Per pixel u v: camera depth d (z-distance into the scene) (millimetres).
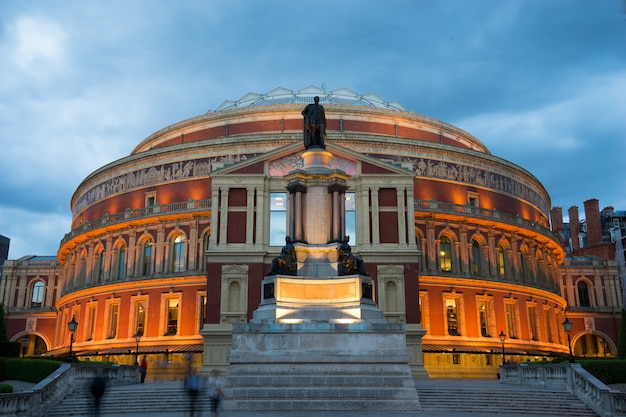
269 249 57375
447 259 70938
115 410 32156
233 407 29266
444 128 84188
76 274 79062
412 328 55094
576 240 123188
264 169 59594
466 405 32281
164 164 73625
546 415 30938
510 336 71562
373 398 29781
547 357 71125
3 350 47969
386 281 56719
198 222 69250
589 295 102000
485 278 71188
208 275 56500
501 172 79000
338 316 32188
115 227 73562
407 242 57812
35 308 98062
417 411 29594
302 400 29625
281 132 74938
